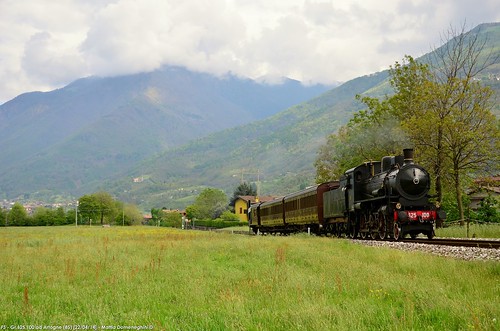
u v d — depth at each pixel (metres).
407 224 23.14
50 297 11.31
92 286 12.59
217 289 11.58
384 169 26.44
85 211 126.75
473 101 35.97
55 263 17.53
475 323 7.29
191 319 8.70
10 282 13.64
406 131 36.59
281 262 15.95
